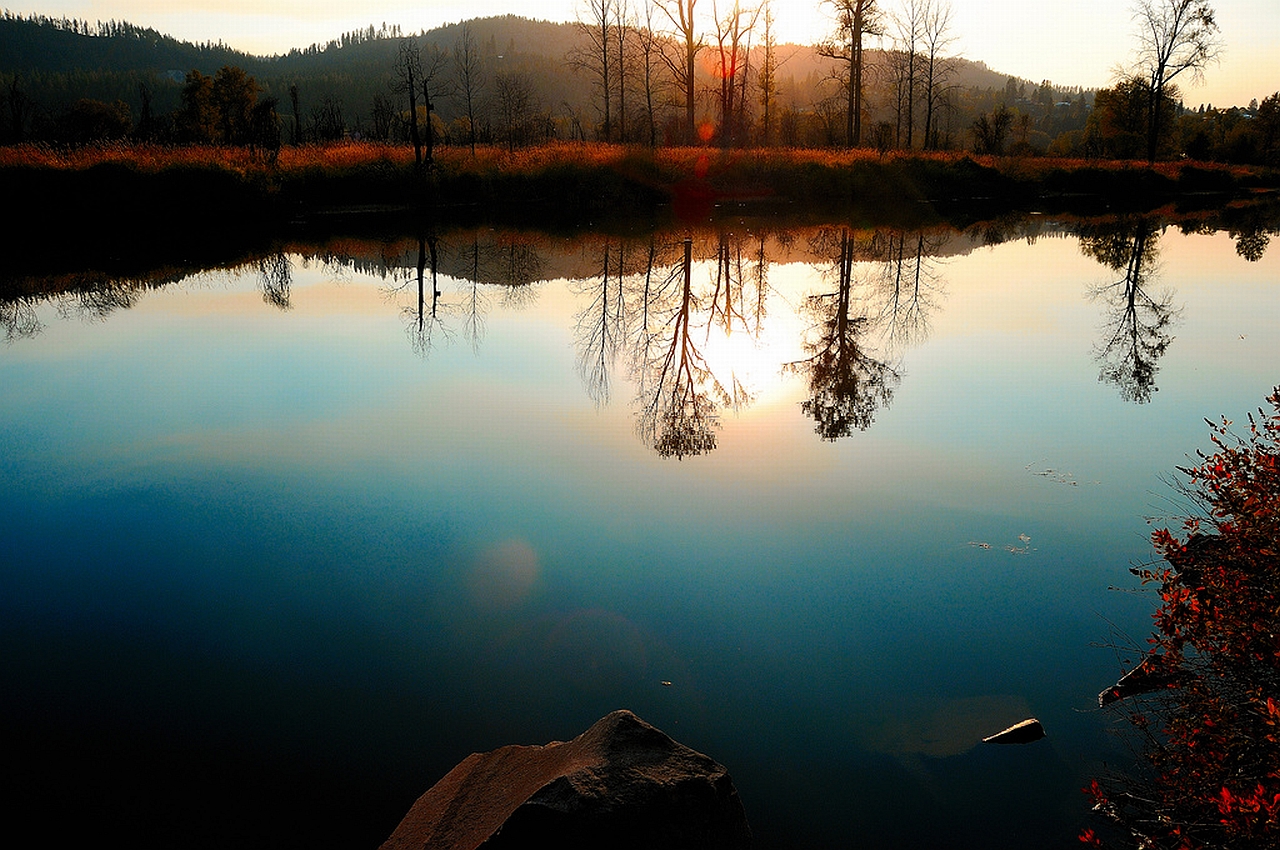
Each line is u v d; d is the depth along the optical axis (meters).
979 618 4.52
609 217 25.16
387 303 13.62
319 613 4.70
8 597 4.89
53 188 19.39
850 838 3.10
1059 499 5.95
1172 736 3.25
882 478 6.42
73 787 3.41
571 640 4.39
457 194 26.09
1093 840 2.74
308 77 172.50
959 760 3.47
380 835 3.15
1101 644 4.25
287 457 7.00
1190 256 17.88
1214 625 3.16
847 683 4.00
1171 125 45.94
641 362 10.23
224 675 4.15
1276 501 3.37
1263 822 2.42
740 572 5.05
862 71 38.66
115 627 4.59
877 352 10.48
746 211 26.77
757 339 11.46
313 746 3.63
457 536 5.60
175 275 15.78
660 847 2.65
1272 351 9.98
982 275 15.98
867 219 25.27
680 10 33.41
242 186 22.14
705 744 3.61
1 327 11.72
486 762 3.33
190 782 3.44
